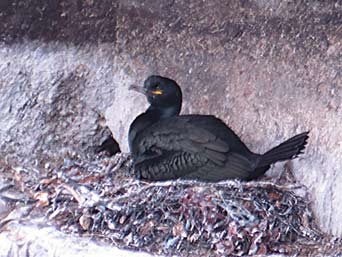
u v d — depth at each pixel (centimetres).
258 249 273
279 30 308
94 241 276
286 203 286
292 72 305
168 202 280
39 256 277
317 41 300
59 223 286
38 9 330
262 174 297
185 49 327
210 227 275
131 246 274
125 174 312
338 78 295
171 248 274
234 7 316
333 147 293
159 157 297
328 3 297
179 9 327
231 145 294
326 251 275
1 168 324
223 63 320
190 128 296
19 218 292
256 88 313
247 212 277
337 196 289
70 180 304
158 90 314
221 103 320
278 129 307
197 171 292
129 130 316
